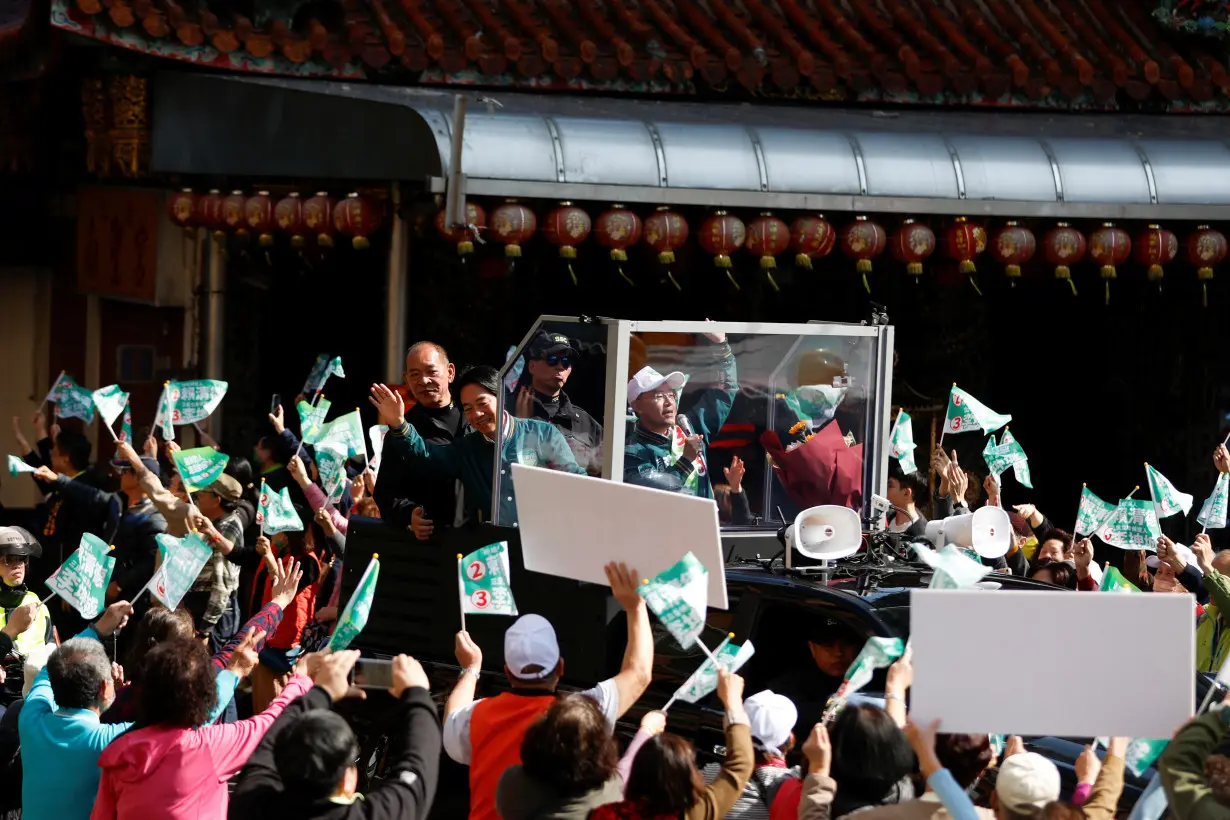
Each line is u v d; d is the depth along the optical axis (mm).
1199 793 5734
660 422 9812
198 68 15625
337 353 17703
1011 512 12859
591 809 5918
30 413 19156
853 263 17734
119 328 18703
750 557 10000
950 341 17844
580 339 9672
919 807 5898
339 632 6695
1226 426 17938
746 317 17734
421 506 10000
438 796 9703
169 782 6480
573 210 14141
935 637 5902
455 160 13312
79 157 18766
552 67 15773
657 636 8930
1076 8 18078
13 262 18922
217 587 10719
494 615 9492
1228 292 17922
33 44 16219
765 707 7078
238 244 16031
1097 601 5910
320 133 14328
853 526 9070
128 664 8383
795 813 6383
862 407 10445
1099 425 18766
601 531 7762
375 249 17281
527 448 9797
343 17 16047
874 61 16469
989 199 14961
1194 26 17406
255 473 16797
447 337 17000
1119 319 18594
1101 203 15148
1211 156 15602
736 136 14719
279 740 5660
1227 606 8898
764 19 16922
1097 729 5996
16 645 9391
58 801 7172
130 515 11922
